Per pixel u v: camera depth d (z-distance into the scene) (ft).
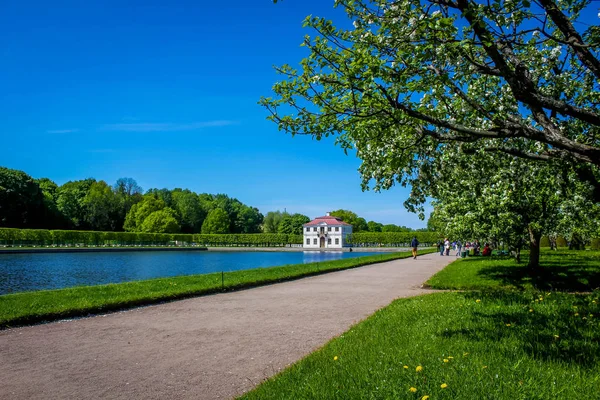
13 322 29.30
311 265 82.02
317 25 20.22
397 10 20.71
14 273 97.04
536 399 13.39
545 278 50.72
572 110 18.03
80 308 33.24
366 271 75.87
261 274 62.75
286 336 25.72
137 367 19.85
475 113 26.55
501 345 19.34
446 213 55.93
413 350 19.12
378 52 20.61
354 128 23.40
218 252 275.59
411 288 49.98
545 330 22.15
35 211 273.95
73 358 21.40
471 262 88.28
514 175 37.47
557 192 41.52
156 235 307.78
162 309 36.04
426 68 19.69
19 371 19.42
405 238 325.01
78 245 255.09
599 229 51.75
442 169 32.76
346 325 28.76
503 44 20.44
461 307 29.58
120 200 376.07
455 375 15.38
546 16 18.90
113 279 86.33
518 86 18.58
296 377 16.51
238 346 23.48
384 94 20.25
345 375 16.15
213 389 16.89
